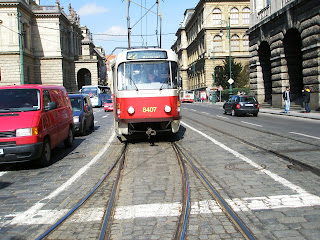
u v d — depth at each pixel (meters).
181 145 10.44
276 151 8.61
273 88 28.08
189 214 4.42
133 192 5.60
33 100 8.38
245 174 6.40
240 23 63.66
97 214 4.62
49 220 4.47
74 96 15.32
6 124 7.47
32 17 57.56
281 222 4.03
